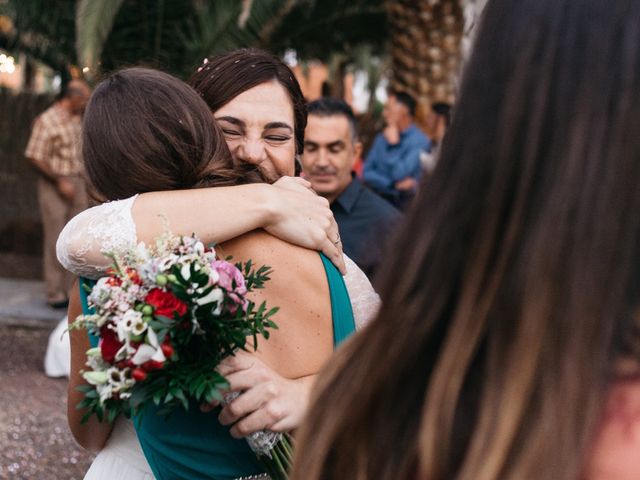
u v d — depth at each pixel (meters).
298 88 2.10
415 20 8.70
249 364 1.55
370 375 0.87
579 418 0.77
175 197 1.64
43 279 9.73
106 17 6.97
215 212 1.61
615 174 0.77
